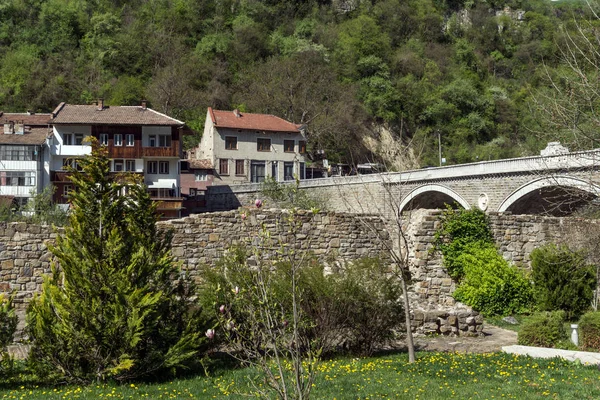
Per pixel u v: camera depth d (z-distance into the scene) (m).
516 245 23.19
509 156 95.88
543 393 12.60
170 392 13.10
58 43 118.44
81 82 107.94
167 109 99.69
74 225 14.47
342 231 22.50
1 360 14.45
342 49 124.44
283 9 145.62
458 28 146.50
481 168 46.16
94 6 132.25
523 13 151.62
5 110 98.50
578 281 20.95
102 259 14.27
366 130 102.88
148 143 60.97
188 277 15.94
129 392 13.06
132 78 107.56
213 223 21.30
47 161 59.16
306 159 85.94
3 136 58.03
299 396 9.36
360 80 116.88
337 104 104.06
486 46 142.62
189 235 21.06
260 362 9.95
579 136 14.62
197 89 110.50
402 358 16.08
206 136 78.69
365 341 16.64
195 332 14.68
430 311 18.89
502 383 13.51
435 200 53.03
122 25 128.25
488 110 111.50
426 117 109.88
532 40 142.50
